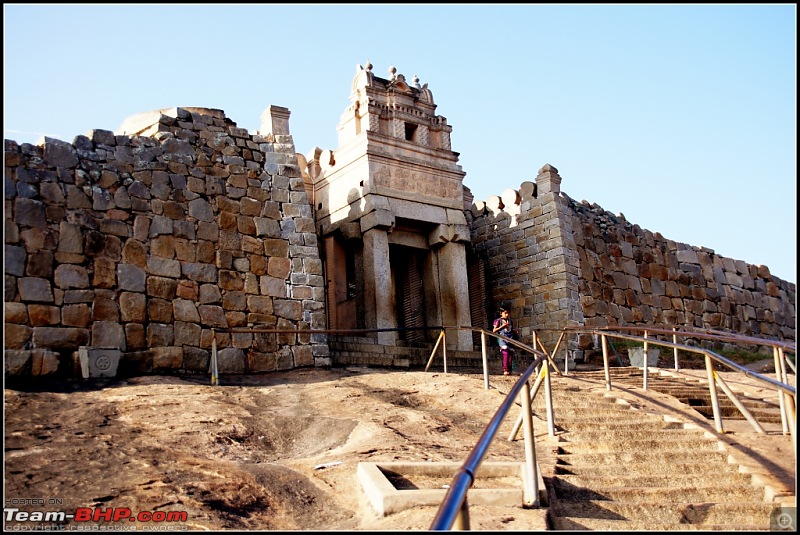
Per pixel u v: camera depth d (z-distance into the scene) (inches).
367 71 877.8
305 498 333.7
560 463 405.7
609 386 587.2
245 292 642.2
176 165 636.1
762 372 847.7
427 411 504.7
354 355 703.1
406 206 842.2
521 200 968.3
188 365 592.1
